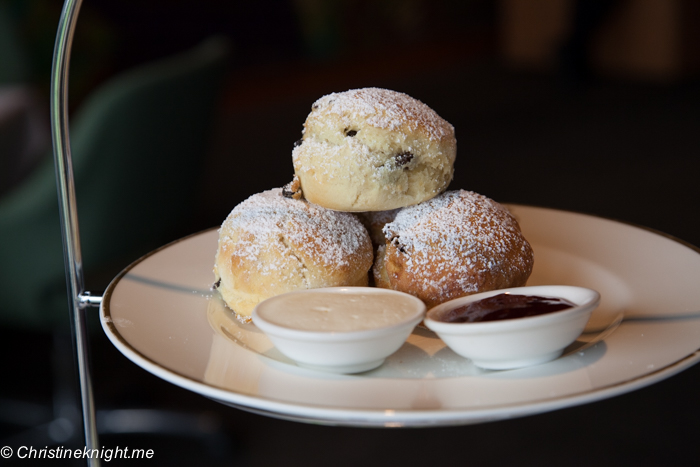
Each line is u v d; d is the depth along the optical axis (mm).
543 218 448
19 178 733
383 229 373
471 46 2451
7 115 720
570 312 311
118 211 597
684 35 1828
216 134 1472
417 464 562
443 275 354
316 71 2154
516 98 1800
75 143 566
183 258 409
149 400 664
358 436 605
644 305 354
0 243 549
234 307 367
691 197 1068
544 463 550
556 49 1919
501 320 320
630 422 583
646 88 1797
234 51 2100
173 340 339
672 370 300
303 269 363
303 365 323
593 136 1439
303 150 374
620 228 426
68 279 350
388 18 2430
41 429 618
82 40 1374
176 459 585
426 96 1857
